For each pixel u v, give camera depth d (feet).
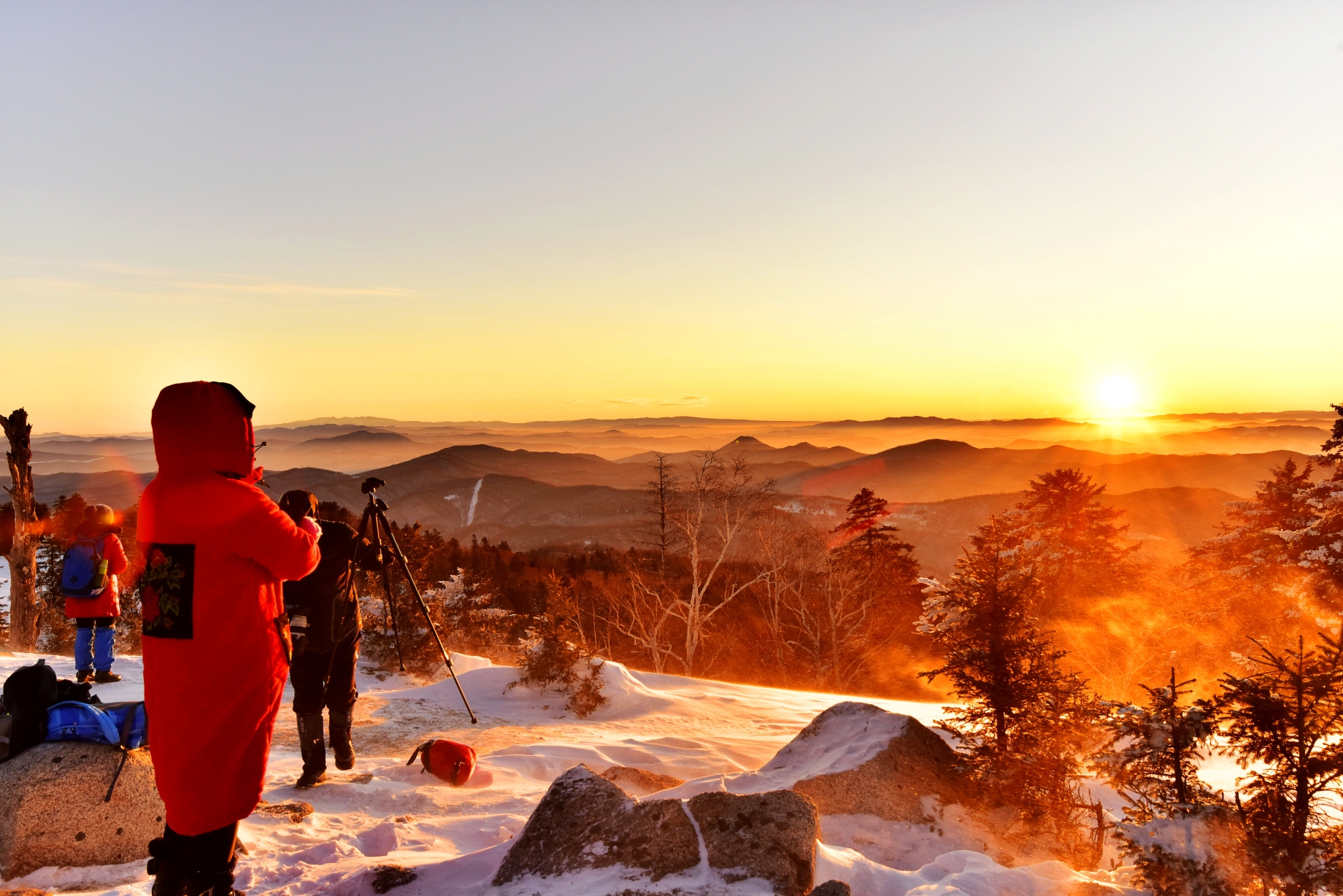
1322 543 100.99
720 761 25.71
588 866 10.23
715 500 112.06
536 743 28.71
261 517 9.09
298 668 18.20
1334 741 12.80
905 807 16.30
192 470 9.12
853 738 18.97
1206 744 13.33
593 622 102.83
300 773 20.31
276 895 11.07
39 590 69.46
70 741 13.02
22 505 49.65
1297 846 11.69
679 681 45.50
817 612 112.37
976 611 18.80
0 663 33.76
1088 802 16.94
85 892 11.43
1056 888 11.15
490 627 58.95
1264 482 117.80
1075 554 139.33
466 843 15.06
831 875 10.94
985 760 17.93
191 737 8.77
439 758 20.29
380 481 19.51
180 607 8.82
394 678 42.91
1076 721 17.57
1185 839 11.76
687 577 122.42
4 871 11.92
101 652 30.35
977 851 15.28
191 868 9.05
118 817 12.77
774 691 45.47
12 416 50.57
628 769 17.95
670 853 10.10
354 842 14.64
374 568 19.27
